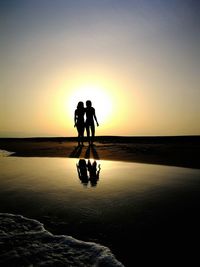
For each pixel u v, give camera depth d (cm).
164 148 1117
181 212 286
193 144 1352
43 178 487
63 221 270
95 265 187
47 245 217
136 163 668
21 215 289
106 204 321
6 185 432
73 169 591
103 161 730
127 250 208
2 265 190
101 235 235
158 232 238
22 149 1271
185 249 208
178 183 420
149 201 328
